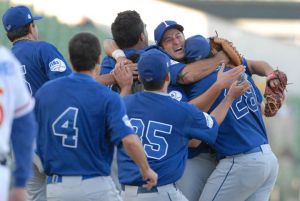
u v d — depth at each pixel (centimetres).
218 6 5391
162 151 1534
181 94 1691
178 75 1684
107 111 1425
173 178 1540
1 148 1074
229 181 1705
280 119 4222
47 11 4203
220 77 1631
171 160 1536
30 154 1101
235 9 5409
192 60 1711
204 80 1689
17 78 1096
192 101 1636
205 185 1728
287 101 4631
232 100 1631
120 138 1407
